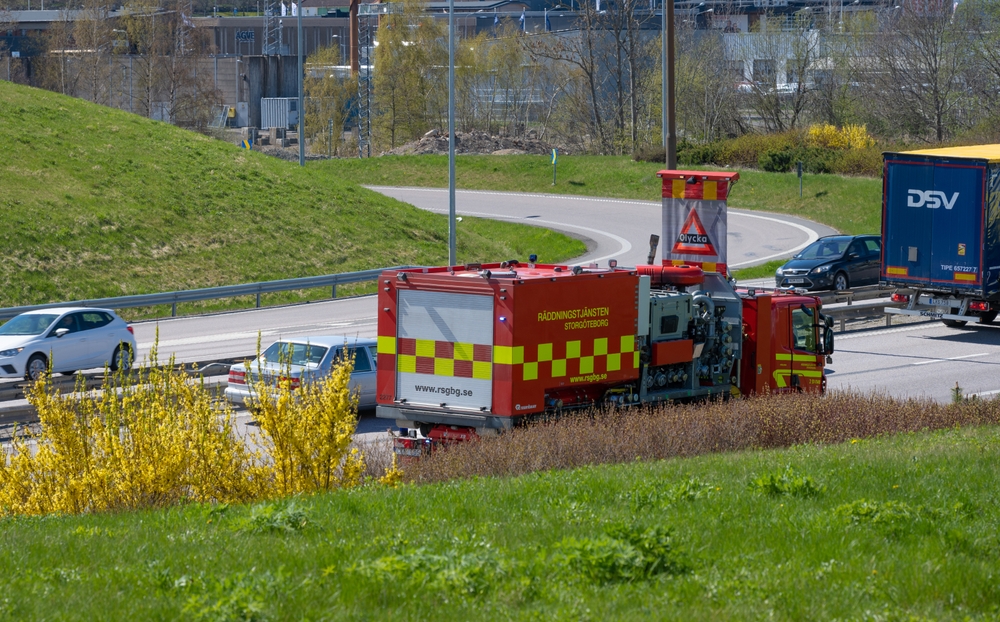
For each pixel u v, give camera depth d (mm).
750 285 55938
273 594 9172
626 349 21719
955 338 41094
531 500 14031
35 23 188625
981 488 14367
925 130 112938
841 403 23016
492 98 144125
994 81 107750
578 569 9844
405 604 8953
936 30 111750
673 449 19453
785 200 85688
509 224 82625
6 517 15359
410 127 139000
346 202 75750
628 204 91125
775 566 10195
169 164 73188
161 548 11703
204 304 53594
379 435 26062
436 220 79312
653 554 10078
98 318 34562
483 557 9891
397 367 21078
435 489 15305
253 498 16859
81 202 62438
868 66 118875
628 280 21688
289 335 42219
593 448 18969
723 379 24281
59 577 10492
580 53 129375
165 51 148500
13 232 56156
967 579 9703
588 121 136750
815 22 129625
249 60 170500
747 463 16922
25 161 66125
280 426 17297
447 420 20547
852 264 52719
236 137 150875
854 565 10188
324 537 11961
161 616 8875
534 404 20234
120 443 16922
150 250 60000
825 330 26094
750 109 126938
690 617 8578
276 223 68188
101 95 149500
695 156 100250
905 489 14172
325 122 143000
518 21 176625
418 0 138625
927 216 39500
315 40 198250
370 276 57156
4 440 25094
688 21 140125
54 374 33156
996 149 41750
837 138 97375
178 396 17469
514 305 19797
